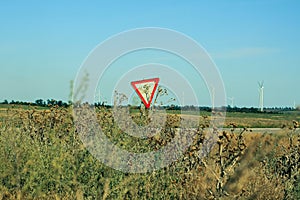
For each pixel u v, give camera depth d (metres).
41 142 8.82
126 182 8.20
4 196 8.17
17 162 8.37
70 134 8.56
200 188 9.08
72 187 8.02
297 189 10.32
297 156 10.92
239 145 9.46
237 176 9.55
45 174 8.17
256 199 9.52
